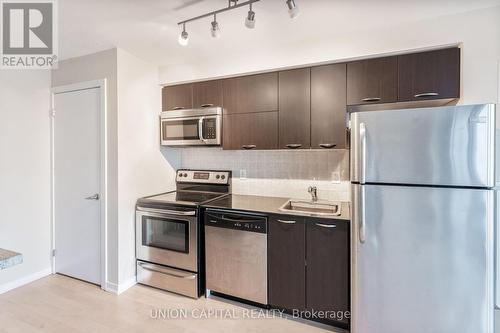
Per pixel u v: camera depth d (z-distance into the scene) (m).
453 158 1.56
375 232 1.74
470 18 1.84
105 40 2.30
